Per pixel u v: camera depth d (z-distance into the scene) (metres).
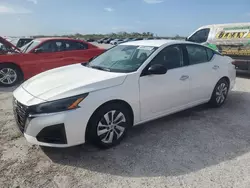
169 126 4.35
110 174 2.94
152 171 3.00
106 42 48.81
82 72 3.93
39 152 3.43
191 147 3.60
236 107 5.44
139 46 4.43
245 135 4.02
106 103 3.40
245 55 8.45
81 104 3.15
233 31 8.86
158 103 4.03
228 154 3.40
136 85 3.68
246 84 7.76
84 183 2.78
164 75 4.04
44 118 3.00
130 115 3.78
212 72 4.98
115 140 3.59
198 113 5.03
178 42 4.55
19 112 3.25
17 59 7.55
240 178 2.86
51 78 3.76
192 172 2.98
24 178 2.86
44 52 7.91
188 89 4.49
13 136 3.89
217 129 4.24
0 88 7.38
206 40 9.70
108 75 3.62
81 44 8.61
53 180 2.83
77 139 3.19
